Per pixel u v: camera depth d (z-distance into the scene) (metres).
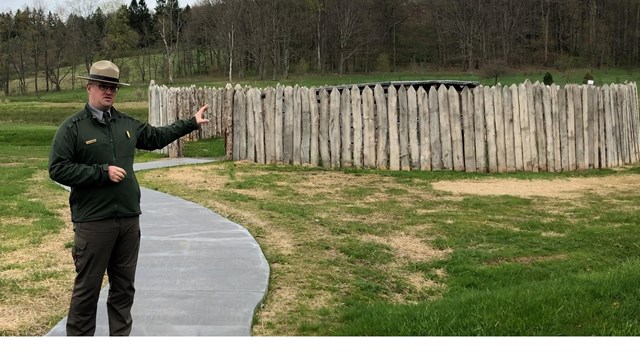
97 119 4.59
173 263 7.06
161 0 102.00
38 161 18.08
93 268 4.60
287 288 6.55
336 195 12.09
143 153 19.09
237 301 5.88
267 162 15.84
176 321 5.36
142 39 105.38
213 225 8.97
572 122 16.03
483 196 12.31
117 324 4.86
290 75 79.81
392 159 15.29
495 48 85.56
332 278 7.00
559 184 13.95
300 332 5.35
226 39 80.50
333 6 82.12
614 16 81.94
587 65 78.12
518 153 15.57
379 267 7.67
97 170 4.43
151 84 19.84
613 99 17.11
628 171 15.92
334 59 87.00
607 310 5.53
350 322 5.57
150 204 10.52
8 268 7.15
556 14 88.19
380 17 88.12
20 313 5.78
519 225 9.94
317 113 15.54
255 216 9.85
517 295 5.89
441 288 7.09
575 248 8.70
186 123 5.08
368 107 15.34
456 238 9.04
